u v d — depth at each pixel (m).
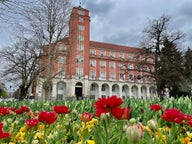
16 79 24.50
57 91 57.78
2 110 2.46
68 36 25.72
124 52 72.25
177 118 1.54
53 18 22.92
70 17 25.03
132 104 3.82
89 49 62.19
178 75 31.75
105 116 1.13
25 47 23.48
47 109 5.10
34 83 27.25
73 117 2.98
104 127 1.13
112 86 68.19
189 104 3.85
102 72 67.06
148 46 33.22
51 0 22.50
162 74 31.92
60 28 23.72
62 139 1.88
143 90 70.12
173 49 33.53
